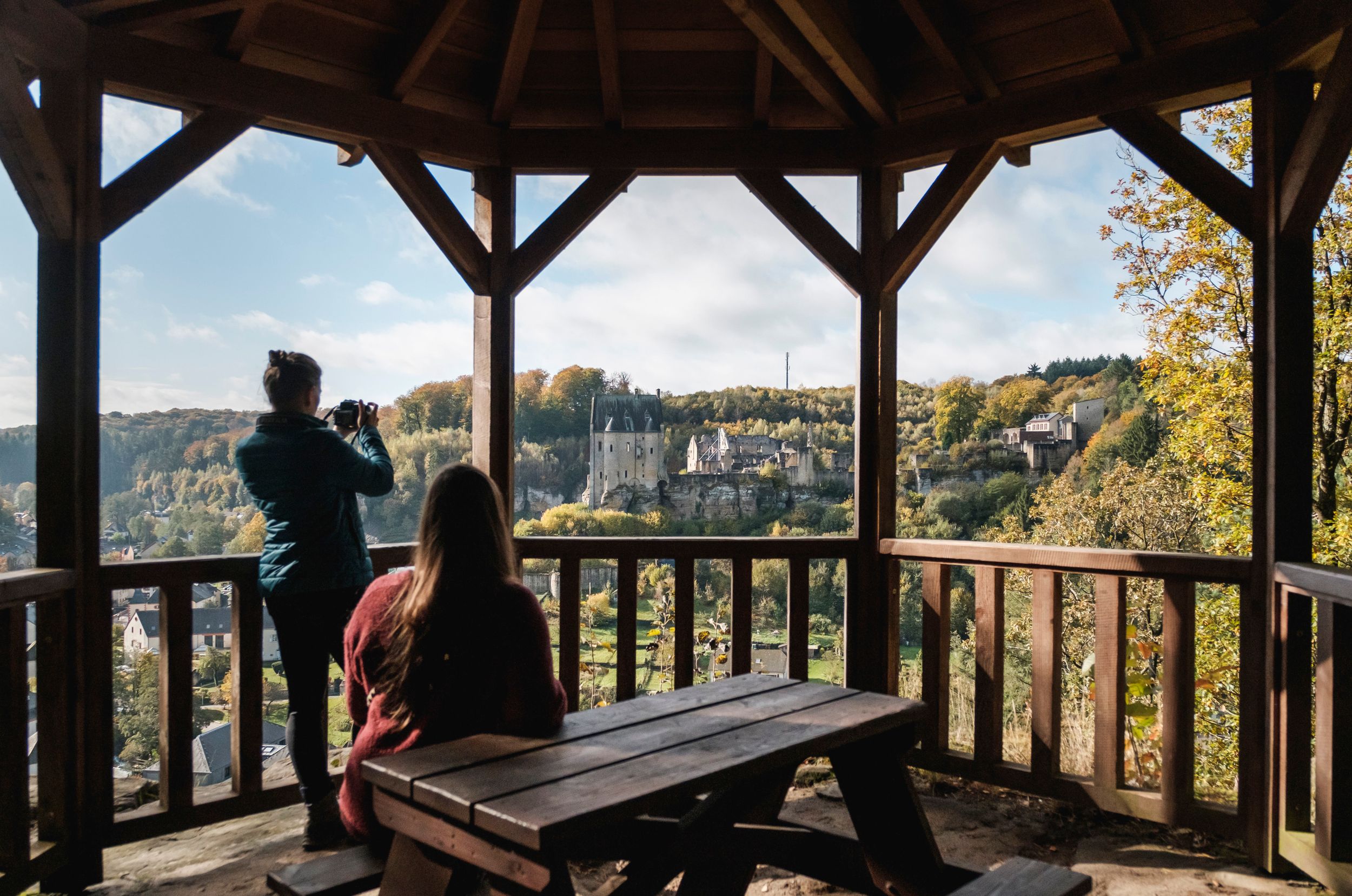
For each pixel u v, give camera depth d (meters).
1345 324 9.24
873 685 3.49
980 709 3.25
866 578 3.50
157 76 2.71
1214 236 10.43
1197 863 2.64
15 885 2.29
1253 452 2.71
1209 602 10.11
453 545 1.62
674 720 1.78
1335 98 2.27
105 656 2.63
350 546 2.73
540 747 1.57
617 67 3.36
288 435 2.63
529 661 1.62
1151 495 13.09
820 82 3.22
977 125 3.24
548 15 3.44
